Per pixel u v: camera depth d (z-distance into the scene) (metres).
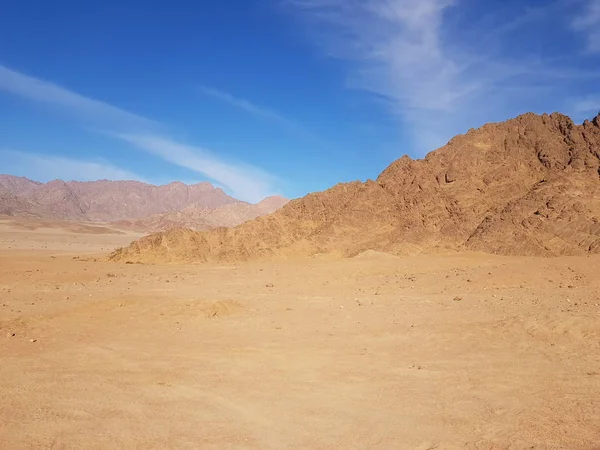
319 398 11.73
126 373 13.62
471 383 12.57
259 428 10.08
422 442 9.34
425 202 57.22
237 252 53.59
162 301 23.33
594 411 10.52
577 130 59.62
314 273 39.12
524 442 9.16
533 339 16.61
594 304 21.78
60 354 15.41
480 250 48.44
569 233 47.31
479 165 60.22
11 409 10.90
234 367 14.20
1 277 33.69
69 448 9.12
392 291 29.23
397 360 14.76
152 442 9.41
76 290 28.27
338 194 63.12
